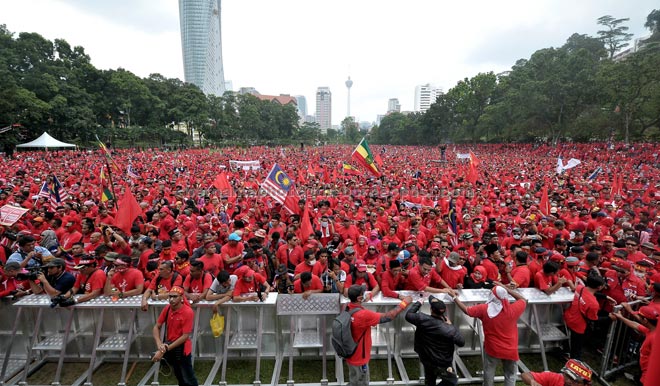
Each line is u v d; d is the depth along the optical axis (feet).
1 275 22.45
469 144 306.14
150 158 146.92
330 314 20.45
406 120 417.28
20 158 125.80
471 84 277.64
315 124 550.36
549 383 13.80
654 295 18.07
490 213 47.26
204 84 652.89
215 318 20.11
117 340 21.50
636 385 20.42
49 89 181.68
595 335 24.03
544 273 22.33
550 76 181.37
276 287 26.22
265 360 22.70
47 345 20.85
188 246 33.65
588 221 39.91
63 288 21.36
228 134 336.29
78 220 37.42
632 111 156.76
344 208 46.52
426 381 18.52
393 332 22.45
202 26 639.35
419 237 35.37
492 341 17.85
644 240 34.40
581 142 211.82
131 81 231.71
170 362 17.89
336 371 20.66
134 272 22.33
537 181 82.38
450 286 24.17
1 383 20.22
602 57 238.68
